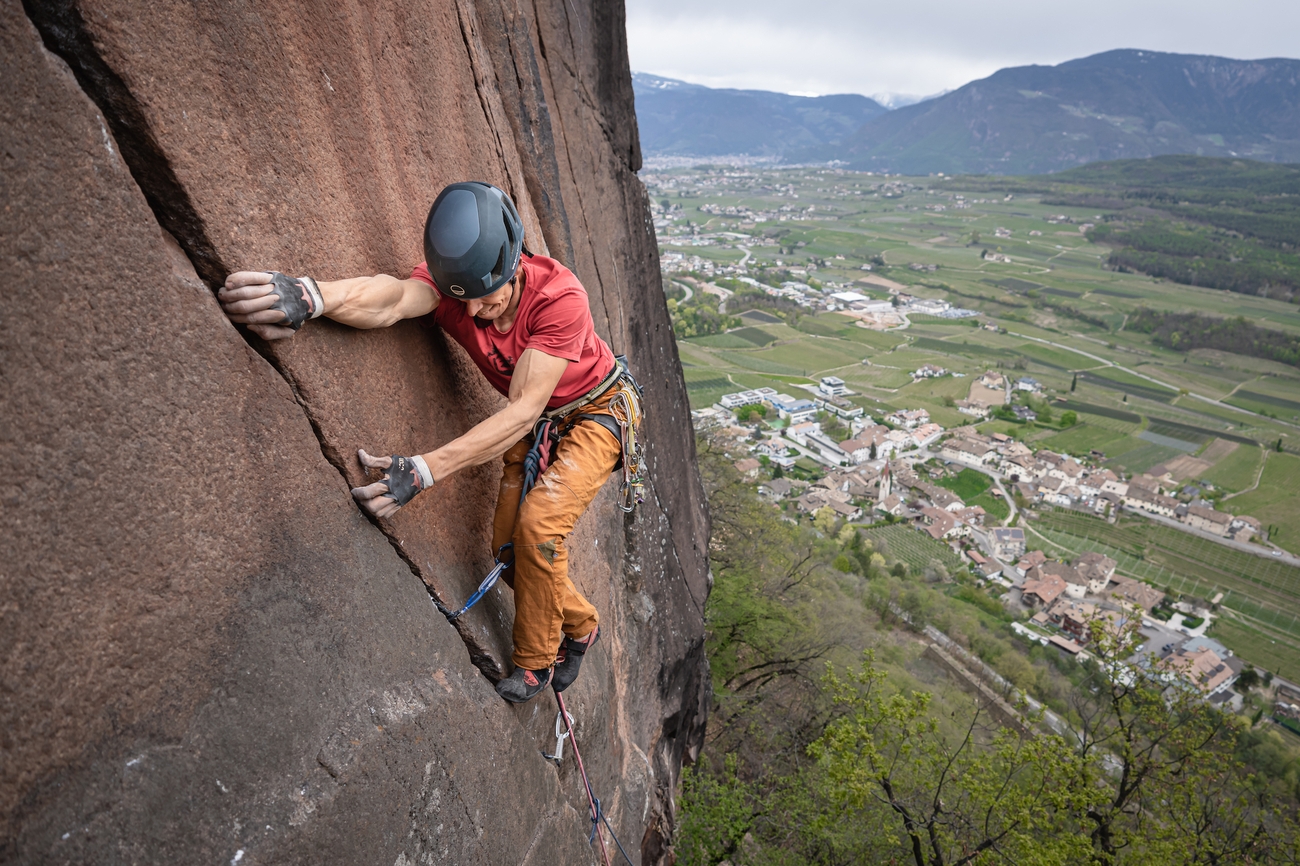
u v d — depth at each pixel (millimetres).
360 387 2062
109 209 1348
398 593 2203
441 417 2539
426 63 2613
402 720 2055
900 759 9938
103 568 1322
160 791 1398
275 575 1738
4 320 1163
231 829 1519
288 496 1790
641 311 6418
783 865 9742
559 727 3357
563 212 4488
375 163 2217
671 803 6824
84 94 1295
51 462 1233
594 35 5559
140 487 1398
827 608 21344
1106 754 11367
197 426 1531
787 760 14086
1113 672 11469
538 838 2947
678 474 7055
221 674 1568
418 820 2107
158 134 1416
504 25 3811
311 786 1721
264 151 1716
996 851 9031
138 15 1361
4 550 1158
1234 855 9805
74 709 1268
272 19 1725
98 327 1324
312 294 1757
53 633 1233
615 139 5996
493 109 3436
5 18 1159
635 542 5309
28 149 1198
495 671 2662
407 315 2148
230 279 1590
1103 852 8609
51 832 1210
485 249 1984
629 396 2572
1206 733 10508
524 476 2547
